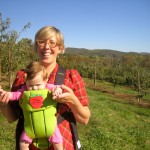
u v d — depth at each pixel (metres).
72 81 1.04
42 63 1.03
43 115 0.93
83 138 3.24
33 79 0.93
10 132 2.97
